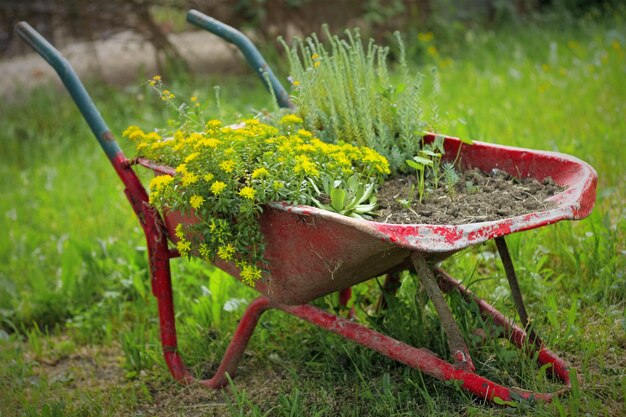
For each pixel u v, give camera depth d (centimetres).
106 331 397
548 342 321
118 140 652
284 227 268
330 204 276
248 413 308
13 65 858
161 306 334
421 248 242
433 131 346
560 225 403
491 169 322
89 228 508
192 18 369
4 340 401
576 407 264
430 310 348
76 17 782
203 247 283
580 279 365
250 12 820
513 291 300
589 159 486
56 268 478
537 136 543
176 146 299
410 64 813
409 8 902
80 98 329
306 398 310
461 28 891
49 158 645
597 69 686
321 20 858
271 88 351
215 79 785
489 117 597
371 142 324
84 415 331
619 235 397
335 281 275
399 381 310
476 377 272
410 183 320
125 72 832
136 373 360
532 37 842
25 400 341
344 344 332
